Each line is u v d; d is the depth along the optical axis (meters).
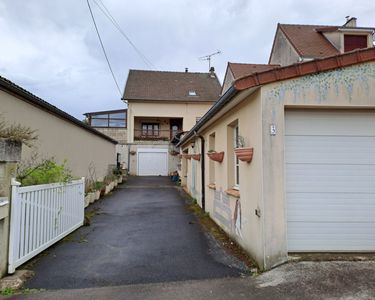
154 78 27.94
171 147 23.75
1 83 5.14
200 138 9.19
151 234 5.85
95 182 11.97
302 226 4.07
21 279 3.50
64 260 4.27
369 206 4.11
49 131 7.57
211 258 4.37
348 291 3.07
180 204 9.94
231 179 5.80
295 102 3.93
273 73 3.84
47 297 3.08
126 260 4.29
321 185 4.10
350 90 4.00
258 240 3.98
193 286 3.35
